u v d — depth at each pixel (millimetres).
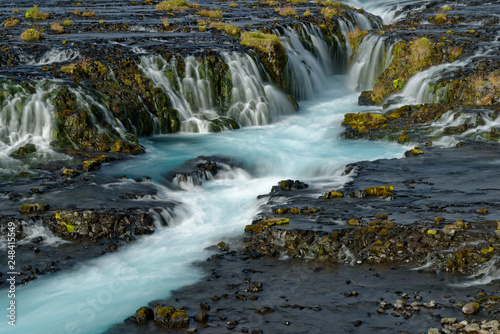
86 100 22281
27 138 21016
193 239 14398
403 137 21734
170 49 27562
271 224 13680
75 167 18969
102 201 15938
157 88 24688
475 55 28625
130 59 25672
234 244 13891
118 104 22938
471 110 22969
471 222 13133
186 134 24266
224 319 10430
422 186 16234
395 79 29266
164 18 38719
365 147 21641
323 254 12719
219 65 26781
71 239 14422
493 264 11539
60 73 23984
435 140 21453
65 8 46594
